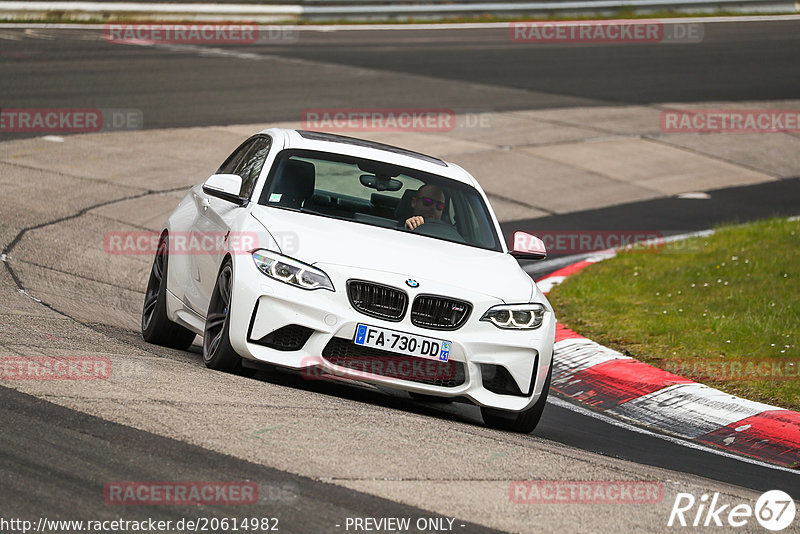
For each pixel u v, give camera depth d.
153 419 10.36
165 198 28.52
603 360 18.06
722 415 15.55
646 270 25.55
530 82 51.81
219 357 13.09
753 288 23.05
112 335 15.12
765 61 60.50
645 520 9.45
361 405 12.53
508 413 13.39
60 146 32.38
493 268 13.84
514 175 36.38
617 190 36.50
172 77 44.72
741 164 41.91
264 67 48.91
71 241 22.95
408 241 13.85
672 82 54.34
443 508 8.98
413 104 44.38
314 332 12.52
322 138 15.88
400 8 66.56
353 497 8.93
